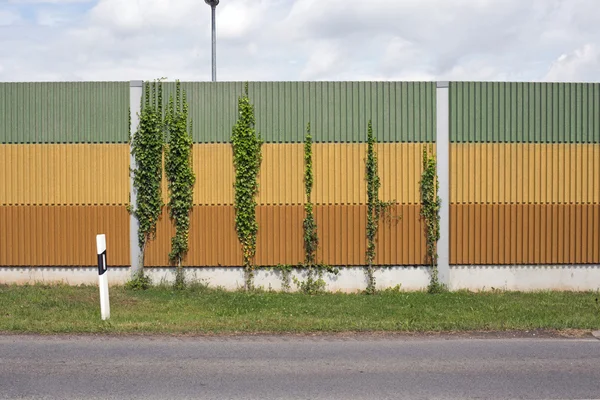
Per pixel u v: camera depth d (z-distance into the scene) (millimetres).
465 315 14367
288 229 18203
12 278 18312
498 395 8258
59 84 18203
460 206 18203
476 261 18250
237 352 10617
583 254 18391
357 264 18203
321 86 18188
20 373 9219
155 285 18234
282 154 18188
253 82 18172
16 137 18219
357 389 8492
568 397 8195
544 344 11344
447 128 18188
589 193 18375
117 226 18203
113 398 8078
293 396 8180
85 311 14438
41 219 18250
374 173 18141
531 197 18297
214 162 18203
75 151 18203
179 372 9312
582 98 18359
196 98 18172
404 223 18203
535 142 18281
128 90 18156
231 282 18266
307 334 12141
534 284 18391
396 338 11812
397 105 18188
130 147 18172
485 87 18203
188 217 18203
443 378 9047
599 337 11969
